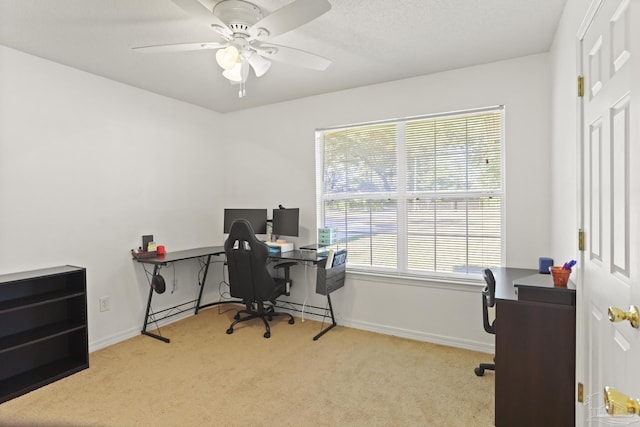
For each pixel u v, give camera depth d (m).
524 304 1.84
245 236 3.24
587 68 1.55
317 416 2.08
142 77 3.11
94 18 2.11
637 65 0.92
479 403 2.20
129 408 2.16
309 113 3.73
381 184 3.44
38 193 2.68
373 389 2.37
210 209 4.17
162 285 3.23
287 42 2.49
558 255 2.32
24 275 2.47
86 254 2.99
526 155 2.76
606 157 1.29
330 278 3.23
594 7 1.38
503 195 2.91
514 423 1.88
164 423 2.01
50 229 2.75
